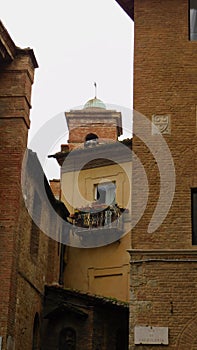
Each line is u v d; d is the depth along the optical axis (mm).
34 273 27375
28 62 25203
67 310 27688
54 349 27625
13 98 24703
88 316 27562
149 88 23172
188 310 20453
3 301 22344
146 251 21172
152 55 23625
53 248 30625
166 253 21109
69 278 32625
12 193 23484
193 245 21219
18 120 24438
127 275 31500
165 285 20797
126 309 27594
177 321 20375
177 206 21656
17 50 25219
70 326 27719
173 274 20906
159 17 24125
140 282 20938
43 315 28359
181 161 22188
